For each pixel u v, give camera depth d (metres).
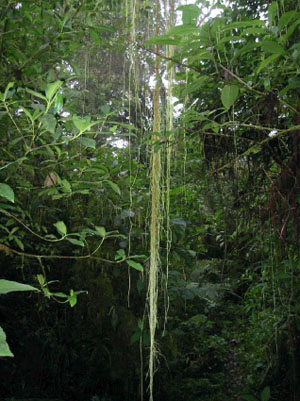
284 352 2.70
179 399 3.20
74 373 3.05
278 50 1.04
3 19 1.43
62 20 1.55
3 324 2.84
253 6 1.86
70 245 2.72
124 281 2.76
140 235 2.28
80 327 2.98
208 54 1.09
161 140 1.46
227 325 4.49
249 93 1.54
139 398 2.95
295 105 1.48
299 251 1.92
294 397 2.47
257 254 2.56
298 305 2.26
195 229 2.59
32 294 2.90
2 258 2.53
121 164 2.17
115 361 2.85
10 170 1.46
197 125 1.92
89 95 3.28
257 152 1.76
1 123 1.49
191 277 3.24
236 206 1.94
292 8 1.50
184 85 1.54
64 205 2.58
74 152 1.85
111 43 1.89
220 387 3.43
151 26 1.73
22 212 1.76
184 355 3.69
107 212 2.41
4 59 1.55
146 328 2.29
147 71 1.67
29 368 2.89
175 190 1.93
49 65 1.61
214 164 1.97
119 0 1.82
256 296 3.00
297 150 1.50
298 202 1.59
